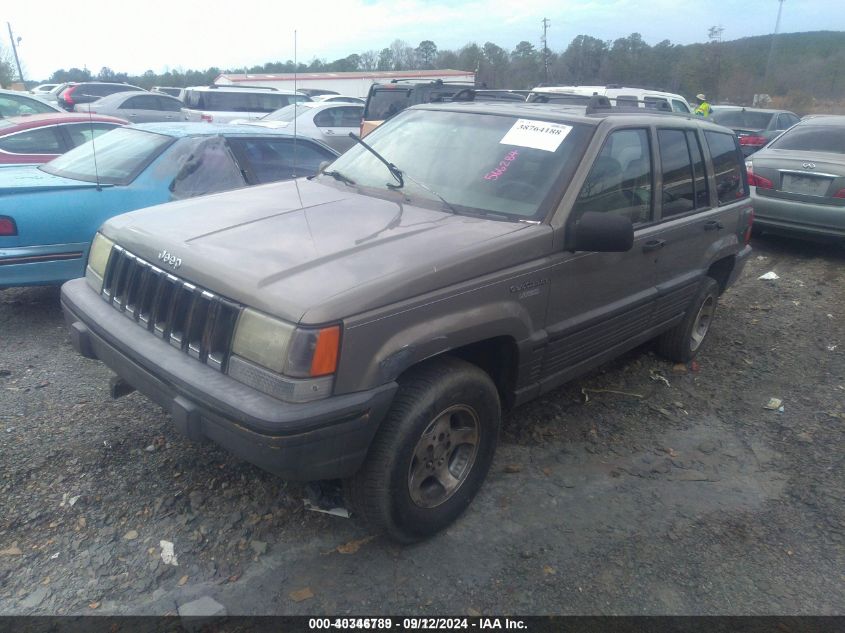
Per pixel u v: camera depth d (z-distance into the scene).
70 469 3.45
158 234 3.20
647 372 5.17
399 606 2.77
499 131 3.96
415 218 3.44
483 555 3.10
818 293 7.39
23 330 5.25
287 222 3.32
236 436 2.57
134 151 5.75
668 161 4.41
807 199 8.40
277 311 2.54
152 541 3.01
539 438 4.13
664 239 4.27
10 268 4.86
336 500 3.32
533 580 2.96
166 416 4.00
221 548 3.00
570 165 3.59
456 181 3.76
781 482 3.84
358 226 3.27
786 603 2.94
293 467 2.55
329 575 2.91
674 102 14.77
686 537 3.32
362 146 4.46
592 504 3.53
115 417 3.96
